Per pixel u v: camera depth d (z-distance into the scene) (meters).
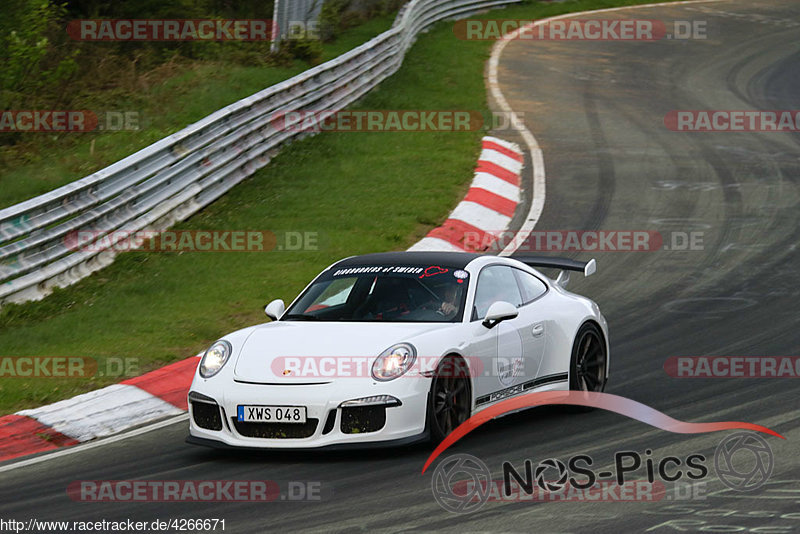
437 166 66.19
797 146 75.56
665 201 59.88
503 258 30.94
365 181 62.81
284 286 44.88
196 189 56.31
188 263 48.72
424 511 20.89
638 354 35.91
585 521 19.84
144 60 82.56
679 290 43.94
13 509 22.70
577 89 95.44
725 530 18.98
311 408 24.84
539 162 69.56
